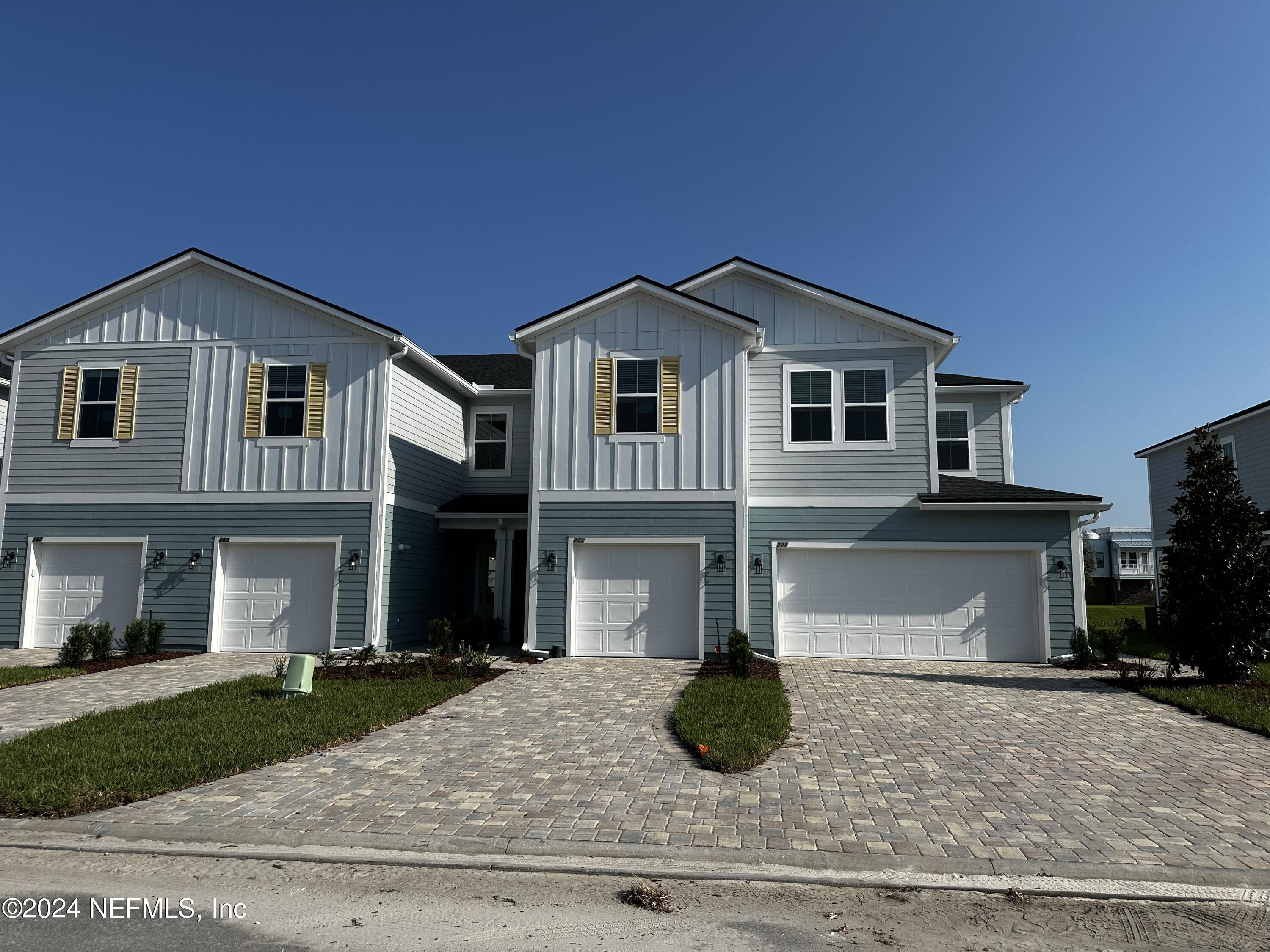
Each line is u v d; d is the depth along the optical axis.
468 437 19.83
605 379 15.40
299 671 10.54
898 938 4.33
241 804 6.29
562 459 15.32
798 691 11.60
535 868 5.23
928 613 15.23
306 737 8.12
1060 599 14.83
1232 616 11.69
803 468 15.78
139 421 16.41
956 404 19.83
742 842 5.53
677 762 7.55
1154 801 6.46
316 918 4.52
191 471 16.12
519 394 19.39
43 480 16.50
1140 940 4.33
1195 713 9.94
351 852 5.46
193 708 9.59
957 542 15.20
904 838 5.63
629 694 11.10
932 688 11.85
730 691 10.69
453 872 5.20
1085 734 8.84
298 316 16.28
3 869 5.21
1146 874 5.09
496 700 10.65
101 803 6.20
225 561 15.92
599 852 5.41
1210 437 12.41
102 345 16.73
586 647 14.95
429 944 4.21
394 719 9.27
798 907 4.72
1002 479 19.41
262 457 16.00
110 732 8.38
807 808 6.25
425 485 17.52
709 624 14.68
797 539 15.55
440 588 18.22
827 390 15.96
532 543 15.18
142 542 16.06
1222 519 11.99
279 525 15.77
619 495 15.12
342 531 15.61
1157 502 28.70
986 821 5.98
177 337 16.55
